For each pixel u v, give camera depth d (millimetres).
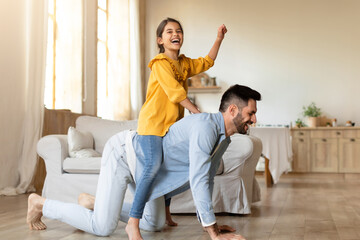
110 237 2162
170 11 8680
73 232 2295
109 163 2072
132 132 2082
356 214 2998
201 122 1852
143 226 2271
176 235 2221
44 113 5246
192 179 1815
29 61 4820
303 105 8094
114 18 7711
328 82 8016
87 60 6504
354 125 7773
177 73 2203
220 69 8398
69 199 3301
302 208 3332
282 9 8258
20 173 4676
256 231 2352
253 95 1865
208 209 1792
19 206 3465
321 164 7410
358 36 7934
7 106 4621
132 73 8180
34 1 4906
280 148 5406
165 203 2471
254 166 3283
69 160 3328
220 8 8484
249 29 8352
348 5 7988
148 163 1946
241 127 1896
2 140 4547
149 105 2082
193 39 8555
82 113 6223
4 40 4621
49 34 5875
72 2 6223
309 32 8133
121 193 2070
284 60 8195
